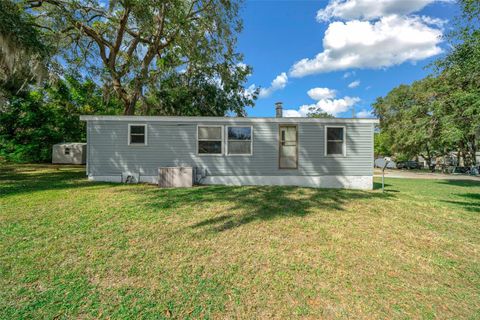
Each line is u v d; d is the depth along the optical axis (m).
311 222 5.03
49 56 9.78
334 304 2.55
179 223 4.76
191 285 2.80
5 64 8.95
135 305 2.44
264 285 2.84
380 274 3.17
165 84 16.80
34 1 10.91
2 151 18.06
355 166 9.86
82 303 2.44
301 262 3.39
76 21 11.97
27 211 5.22
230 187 8.79
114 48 13.75
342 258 3.55
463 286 2.97
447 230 4.86
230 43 15.25
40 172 12.42
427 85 16.86
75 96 20.38
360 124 9.88
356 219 5.35
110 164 9.52
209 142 9.75
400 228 4.90
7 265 3.07
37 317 2.24
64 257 3.32
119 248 3.63
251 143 9.77
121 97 14.57
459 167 24.33
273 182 9.78
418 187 11.39
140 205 5.90
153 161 9.60
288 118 9.70
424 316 2.42
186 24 13.22
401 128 22.83
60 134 19.92
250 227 4.64
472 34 8.85
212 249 3.70
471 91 8.72
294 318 2.34
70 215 5.01
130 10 12.05
